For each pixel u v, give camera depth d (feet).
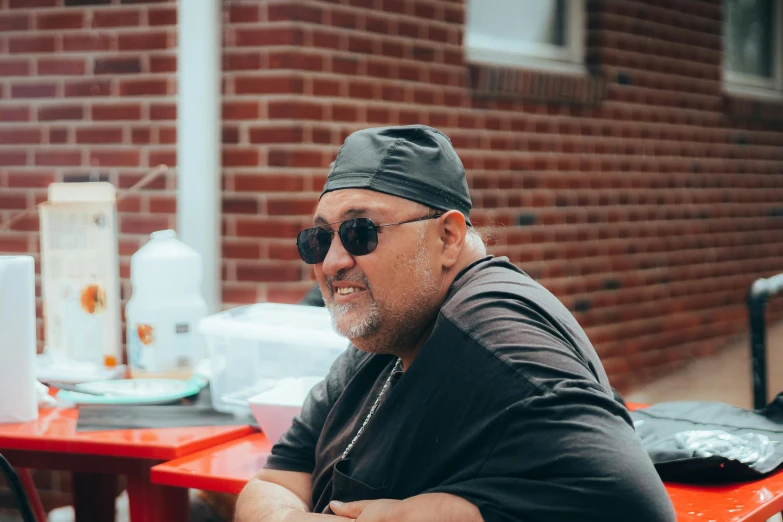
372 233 6.19
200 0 13.33
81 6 13.89
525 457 5.37
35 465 8.45
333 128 13.66
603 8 18.21
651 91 19.51
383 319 6.28
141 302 10.19
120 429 8.49
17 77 14.25
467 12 16.22
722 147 21.76
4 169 14.38
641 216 19.44
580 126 17.85
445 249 6.40
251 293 13.56
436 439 5.85
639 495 5.14
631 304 19.29
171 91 13.57
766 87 24.26
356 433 6.61
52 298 10.69
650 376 19.83
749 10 23.63
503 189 16.39
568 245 17.72
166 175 13.66
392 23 14.40
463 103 15.61
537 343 5.65
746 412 8.21
